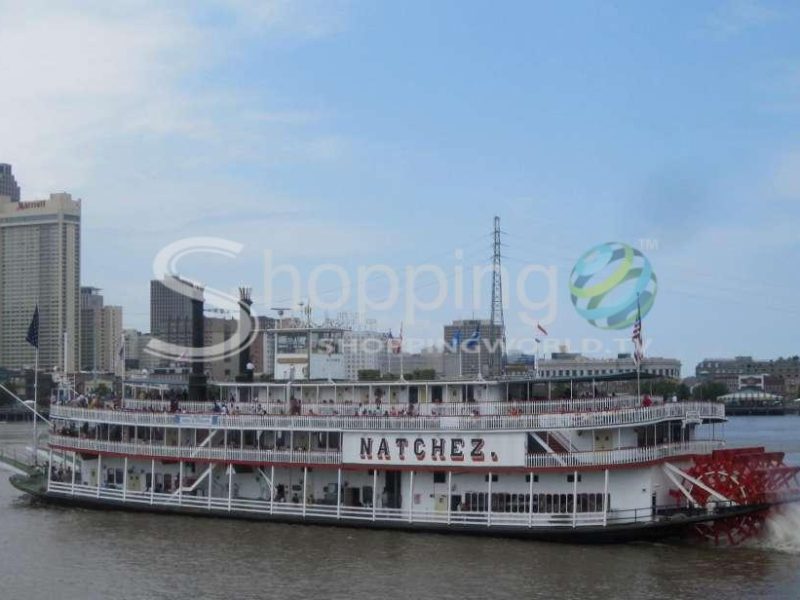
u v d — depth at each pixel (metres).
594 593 55.09
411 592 55.94
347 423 74.00
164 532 73.44
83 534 73.38
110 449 83.94
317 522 74.31
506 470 68.69
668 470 67.88
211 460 79.06
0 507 86.62
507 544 66.94
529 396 72.75
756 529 67.94
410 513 71.06
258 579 59.41
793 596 54.12
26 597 56.84
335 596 55.59
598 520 66.44
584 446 68.94
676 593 54.84
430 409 73.31
